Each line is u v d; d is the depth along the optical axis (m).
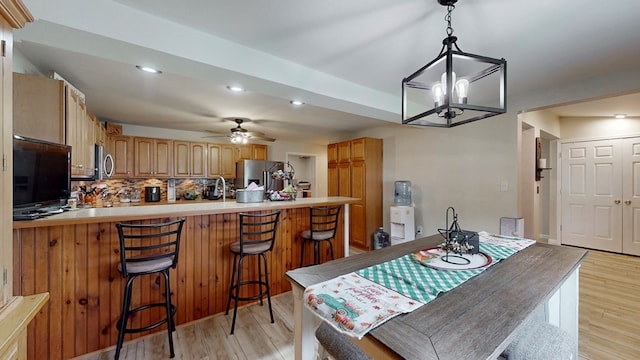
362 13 1.56
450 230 1.59
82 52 1.64
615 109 3.88
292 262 2.98
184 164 5.13
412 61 2.20
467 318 0.91
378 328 0.86
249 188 2.94
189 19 1.63
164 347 1.98
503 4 1.46
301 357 1.29
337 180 5.37
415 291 1.12
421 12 1.55
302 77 2.28
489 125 3.46
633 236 4.13
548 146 5.02
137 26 1.54
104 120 4.37
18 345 0.90
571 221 4.71
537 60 2.18
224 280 2.51
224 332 2.18
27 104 1.99
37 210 1.78
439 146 4.09
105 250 1.96
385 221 4.96
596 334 2.11
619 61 2.21
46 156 1.82
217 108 3.67
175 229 2.27
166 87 2.81
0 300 0.90
